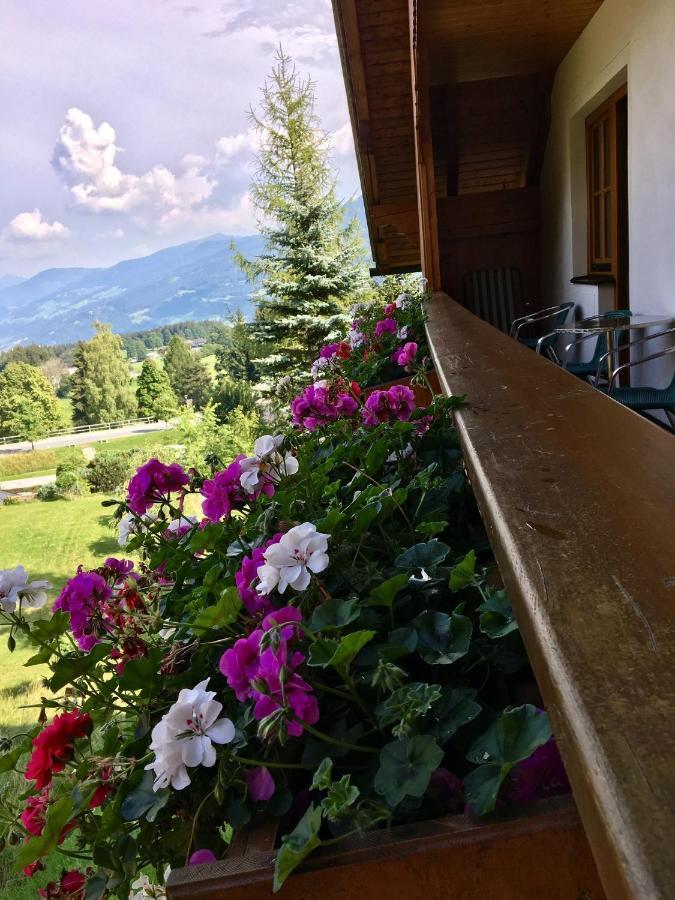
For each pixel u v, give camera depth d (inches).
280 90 824.9
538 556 24.5
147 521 51.3
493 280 281.6
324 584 36.9
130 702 36.4
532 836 22.0
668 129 152.6
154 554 47.2
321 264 829.2
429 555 37.4
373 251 342.6
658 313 166.4
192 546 44.4
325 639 27.9
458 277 288.2
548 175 264.1
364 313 184.2
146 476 50.3
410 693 24.7
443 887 22.5
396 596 36.1
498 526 28.8
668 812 13.5
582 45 210.2
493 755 23.5
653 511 27.1
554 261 262.4
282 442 46.8
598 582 22.1
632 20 167.9
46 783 34.4
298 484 48.4
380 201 325.1
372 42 213.3
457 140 268.5
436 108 260.7
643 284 174.4
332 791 22.2
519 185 311.9
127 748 31.6
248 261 860.0
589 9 194.5
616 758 15.0
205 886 23.2
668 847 12.8
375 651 29.9
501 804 23.0
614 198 203.2
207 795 27.8
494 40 214.2
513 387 55.9
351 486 53.7
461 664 31.9
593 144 224.8
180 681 33.2
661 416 170.1
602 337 189.8
